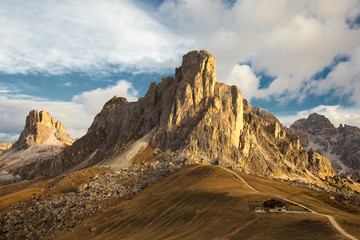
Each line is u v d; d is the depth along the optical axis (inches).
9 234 3875.5
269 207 2945.4
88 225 3858.3
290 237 2229.3
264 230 2476.6
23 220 4237.2
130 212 4042.8
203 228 2898.6
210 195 3713.1
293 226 2399.1
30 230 3909.9
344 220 2380.7
